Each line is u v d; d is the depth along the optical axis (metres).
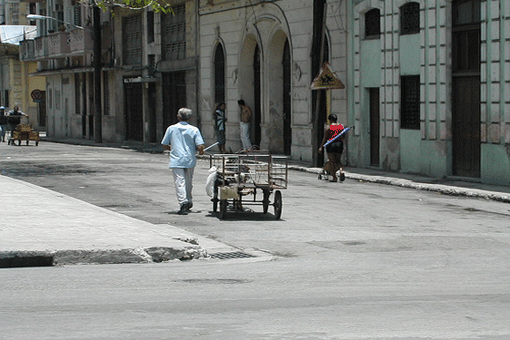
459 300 16.05
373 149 53.75
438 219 31.30
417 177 46.78
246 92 69.44
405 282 18.48
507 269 20.45
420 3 47.31
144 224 26.58
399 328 13.56
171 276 19.31
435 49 46.38
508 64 41.25
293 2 60.41
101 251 21.48
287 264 21.36
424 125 47.56
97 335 13.11
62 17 113.69
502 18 41.50
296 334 13.13
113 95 98.69
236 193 29.78
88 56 103.81
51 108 119.00
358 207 34.47
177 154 31.36
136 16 91.31
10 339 12.84
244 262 21.83
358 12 53.31
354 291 17.23
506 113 41.53
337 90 55.94
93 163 58.12
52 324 13.91
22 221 26.52
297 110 60.81
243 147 68.06
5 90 137.25
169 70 82.81
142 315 14.66
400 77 49.84
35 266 20.91
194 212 32.03
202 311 15.02
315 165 53.81
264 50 64.94
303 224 29.25
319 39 51.75
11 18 144.50
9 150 76.12
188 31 78.81
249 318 14.36
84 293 17.02
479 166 44.41
